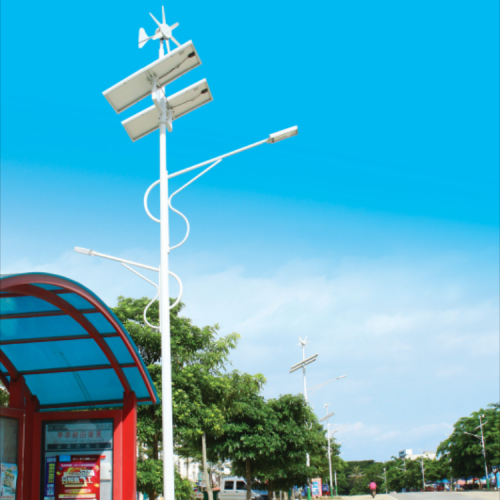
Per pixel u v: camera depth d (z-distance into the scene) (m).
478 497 35.34
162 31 10.62
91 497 9.45
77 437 9.71
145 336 17.77
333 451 75.06
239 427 24.66
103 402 10.54
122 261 11.48
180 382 17.83
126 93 10.44
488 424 69.94
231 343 19.95
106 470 9.55
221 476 41.19
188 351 19.05
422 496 40.50
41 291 7.91
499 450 65.69
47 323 9.07
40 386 10.34
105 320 8.90
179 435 18.25
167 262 10.06
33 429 9.80
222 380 19.16
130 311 18.41
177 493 17.44
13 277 6.82
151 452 18.30
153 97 10.27
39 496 9.50
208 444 24.66
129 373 10.05
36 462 9.66
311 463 41.09
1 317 8.85
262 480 28.27
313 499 46.84
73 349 9.67
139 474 16.72
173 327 18.72
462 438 70.62
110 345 9.55
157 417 17.45
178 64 10.35
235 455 24.66
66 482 9.55
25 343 9.50
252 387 21.22
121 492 9.43
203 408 18.39
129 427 9.80
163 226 10.26
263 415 25.05
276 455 25.95
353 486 175.00
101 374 10.12
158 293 10.50
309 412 27.12
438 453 75.31
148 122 11.04
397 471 140.50
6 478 8.61
